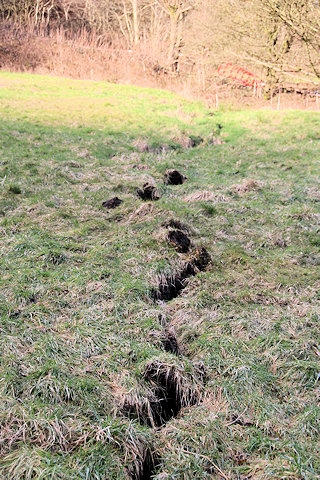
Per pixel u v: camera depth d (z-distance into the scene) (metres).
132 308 5.23
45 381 3.96
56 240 6.98
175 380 4.27
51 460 3.26
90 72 26.38
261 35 22.44
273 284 6.14
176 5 29.22
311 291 5.97
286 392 4.30
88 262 6.29
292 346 4.75
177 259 6.45
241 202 9.59
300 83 23.95
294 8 17.31
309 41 17.70
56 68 26.33
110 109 18.47
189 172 12.38
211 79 26.33
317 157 13.46
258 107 22.19
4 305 5.13
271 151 14.36
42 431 3.49
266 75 23.53
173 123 17.19
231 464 3.54
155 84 25.89
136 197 9.14
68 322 4.98
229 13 22.61
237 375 4.39
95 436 3.52
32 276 5.78
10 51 27.30
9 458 3.28
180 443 3.67
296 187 10.65
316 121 17.16
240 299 5.72
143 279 5.86
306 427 3.79
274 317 5.30
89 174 10.84
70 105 18.53
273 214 8.90
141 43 31.16
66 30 33.41
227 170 12.64
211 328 5.14
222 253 7.02
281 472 3.34
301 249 7.39
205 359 4.63
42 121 15.79
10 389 3.90
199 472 3.43
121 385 4.10
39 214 8.07
